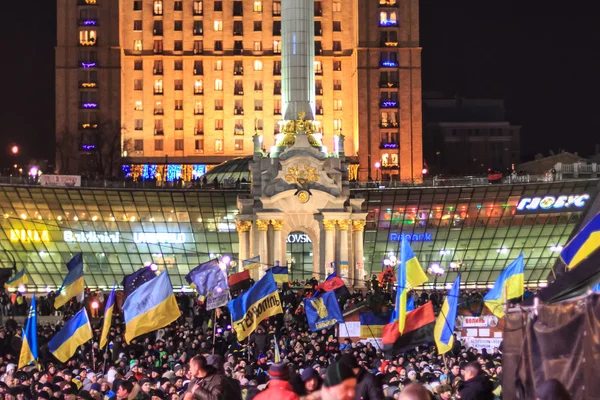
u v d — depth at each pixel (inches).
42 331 2615.7
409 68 7470.5
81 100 7367.1
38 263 5027.1
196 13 7637.8
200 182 5708.7
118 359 2140.7
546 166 7500.0
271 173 4311.0
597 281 828.0
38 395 1266.0
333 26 7642.7
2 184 4904.0
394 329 1683.1
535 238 5275.6
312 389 884.6
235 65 7667.3
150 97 7588.6
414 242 5290.4
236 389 945.5
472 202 5246.1
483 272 5329.7
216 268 2117.4
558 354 768.9
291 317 2994.6
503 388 861.2
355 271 4323.3
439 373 1471.5
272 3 7701.8
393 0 7470.5
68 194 4987.7
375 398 844.0
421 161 7436.0
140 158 7534.5
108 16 7401.6
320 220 4266.7
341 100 7623.0
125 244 5103.3
